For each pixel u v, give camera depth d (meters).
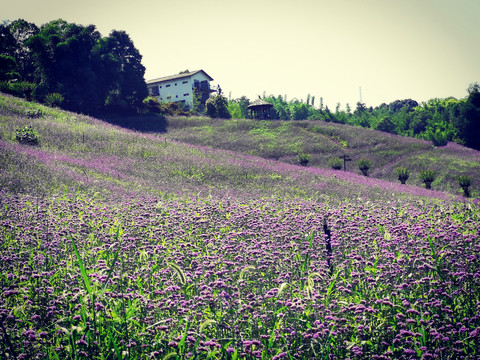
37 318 5.35
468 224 11.08
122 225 10.80
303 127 73.44
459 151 65.19
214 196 21.17
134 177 24.80
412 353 5.12
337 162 52.19
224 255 8.16
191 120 74.56
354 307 5.84
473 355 5.23
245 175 30.53
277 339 5.45
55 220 10.95
